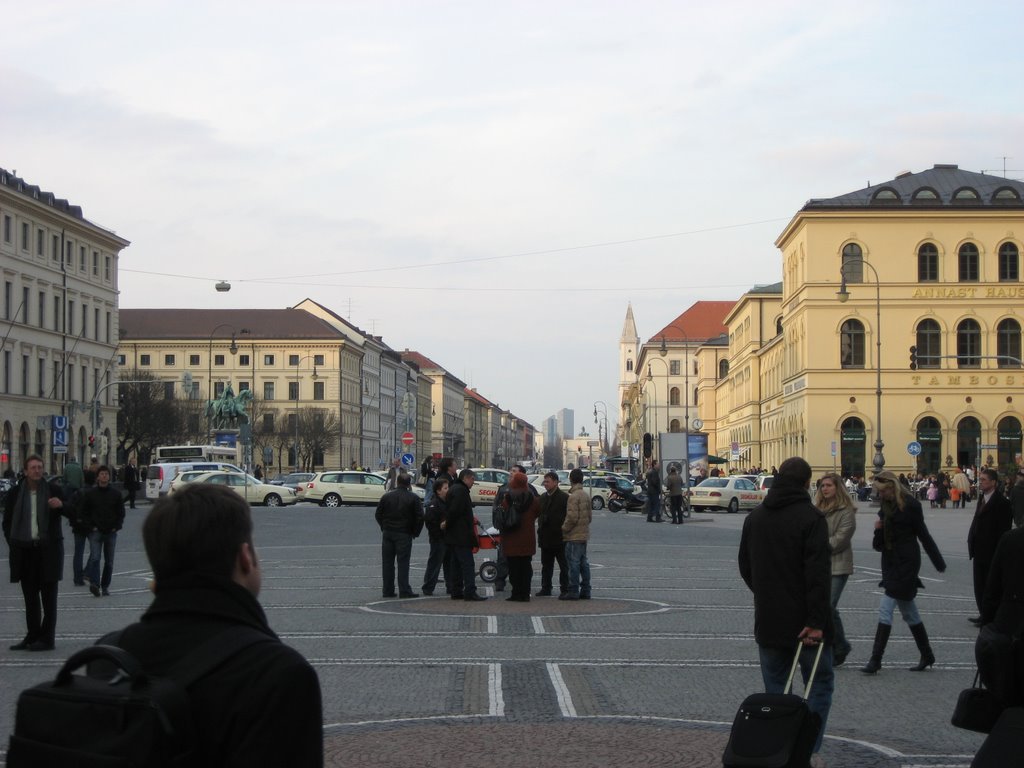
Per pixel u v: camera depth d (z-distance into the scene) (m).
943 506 66.19
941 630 17.38
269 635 3.22
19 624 17.55
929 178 83.38
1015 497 21.48
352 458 153.88
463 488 20.89
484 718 10.55
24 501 14.60
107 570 21.61
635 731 10.03
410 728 10.10
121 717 2.89
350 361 153.25
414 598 21.33
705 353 156.25
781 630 8.44
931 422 78.69
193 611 3.23
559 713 10.81
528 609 19.58
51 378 89.19
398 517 21.30
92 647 3.12
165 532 3.31
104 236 98.81
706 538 40.56
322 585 23.58
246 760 2.98
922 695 12.09
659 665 13.66
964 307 78.38
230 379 144.12
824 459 78.88
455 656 14.29
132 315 147.12
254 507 63.94
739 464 121.06
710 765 8.84
